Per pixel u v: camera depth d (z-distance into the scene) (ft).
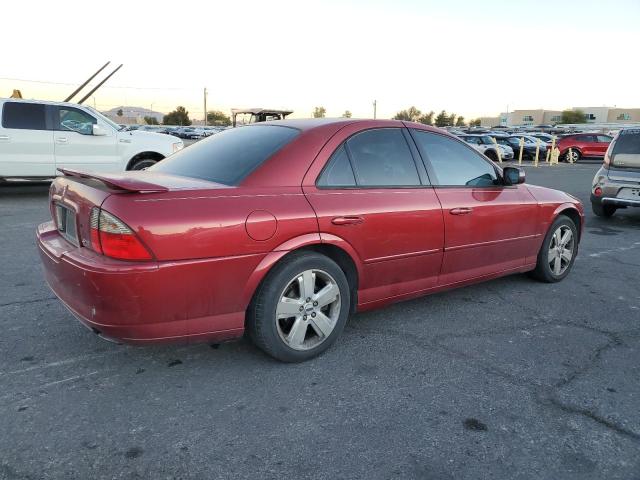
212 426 8.77
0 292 14.75
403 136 12.85
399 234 12.03
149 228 8.77
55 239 10.80
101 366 10.71
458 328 13.29
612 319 14.24
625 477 7.84
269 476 7.61
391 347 12.03
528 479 7.72
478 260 14.32
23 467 7.63
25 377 10.18
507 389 10.28
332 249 11.17
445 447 8.41
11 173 30.37
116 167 32.96
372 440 8.52
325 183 11.06
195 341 9.70
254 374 10.55
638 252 22.85
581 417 9.39
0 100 29.91
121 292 8.74
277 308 10.41
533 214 15.71
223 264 9.49
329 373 10.69
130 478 7.48
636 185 29.17
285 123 12.45
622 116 410.93
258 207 9.89
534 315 14.38
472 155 14.48
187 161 12.16
